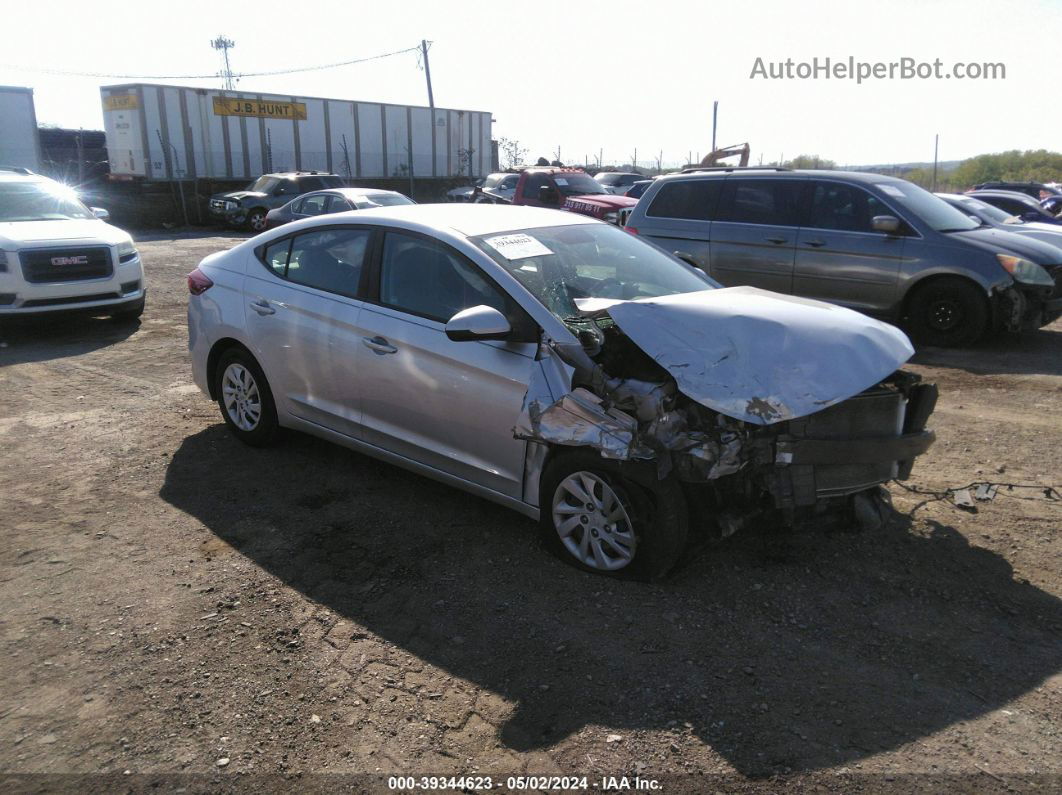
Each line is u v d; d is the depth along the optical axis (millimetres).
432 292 4133
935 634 3279
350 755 2648
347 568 3834
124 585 3680
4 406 6277
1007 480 4762
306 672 3066
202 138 27625
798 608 3465
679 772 2559
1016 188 22250
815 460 3408
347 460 5156
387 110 33219
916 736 2705
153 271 14312
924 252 8016
